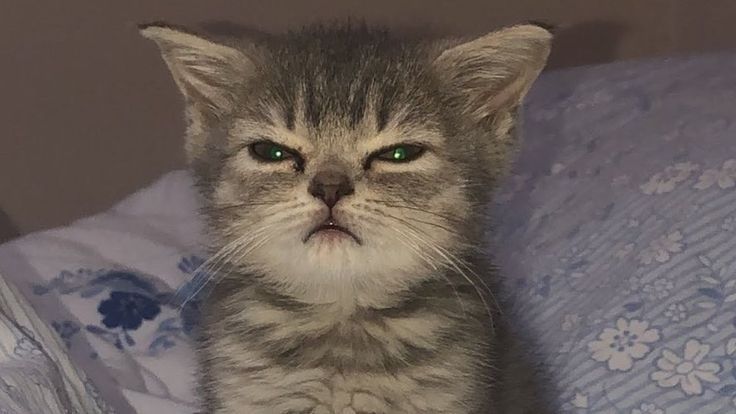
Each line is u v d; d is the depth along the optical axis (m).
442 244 0.22
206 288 0.24
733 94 0.27
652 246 0.24
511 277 0.26
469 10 0.38
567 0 0.39
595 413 0.23
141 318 0.28
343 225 0.21
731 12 0.38
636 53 0.40
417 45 0.24
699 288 0.23
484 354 0.22
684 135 0.27
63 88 0.34
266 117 0.22
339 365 0.21
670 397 0.22
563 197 0.28
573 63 0.40
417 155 0.22
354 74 0.22
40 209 0.35
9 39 0.33
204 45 0.23
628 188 0.26
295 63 0.23
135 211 0.32
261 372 0.22
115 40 0.34
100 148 0.35
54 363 0.22
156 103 0.35
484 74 0.23
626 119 0.29
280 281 0.22
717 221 0.24
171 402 0.26
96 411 0.23
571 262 0.26
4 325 0.21
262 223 0.22
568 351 0.24
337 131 0.21
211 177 0.23
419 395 0.21
